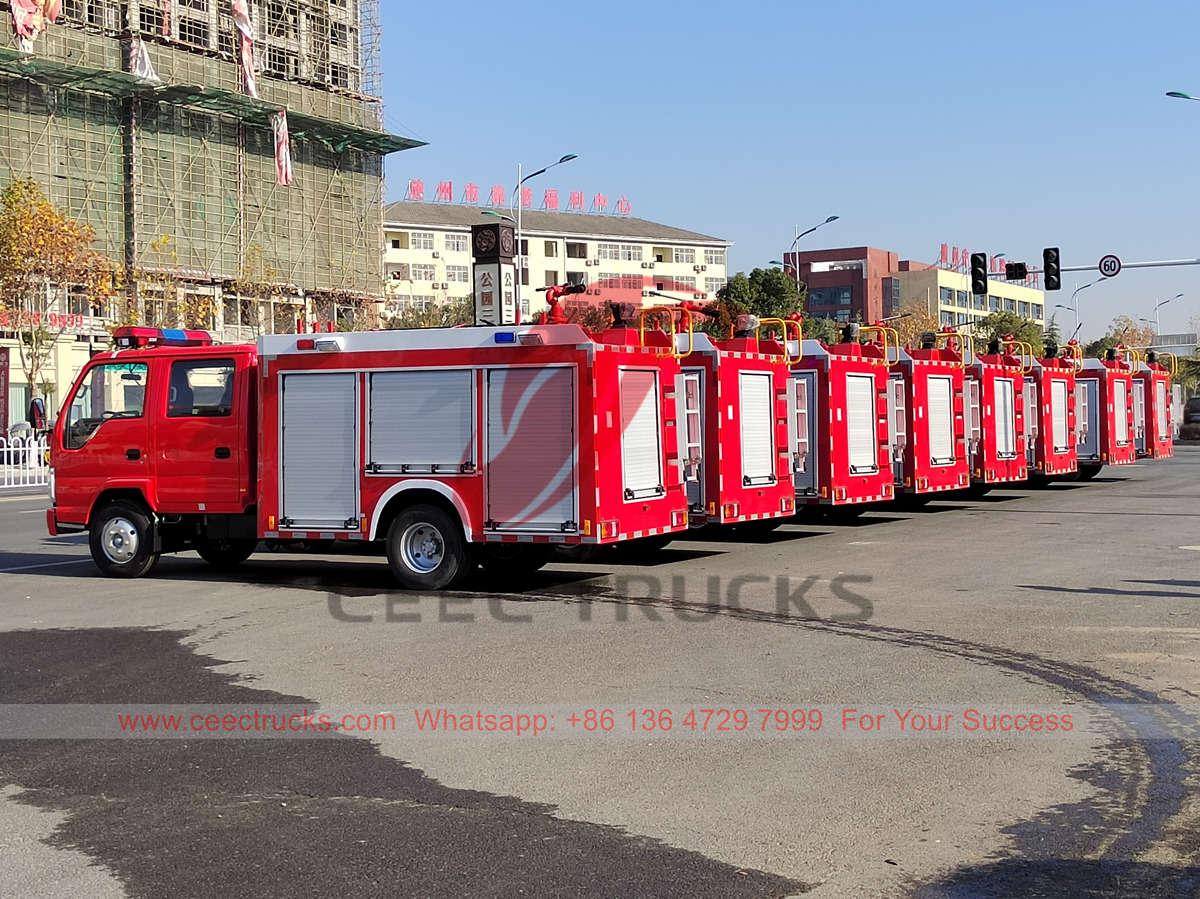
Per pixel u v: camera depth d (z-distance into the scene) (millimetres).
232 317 64062
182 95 61312
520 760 6598
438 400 12430
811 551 15711
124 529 14172
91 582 13938
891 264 129500
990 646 9344
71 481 14320
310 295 69375
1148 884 4820
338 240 73375
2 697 8211
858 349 18297
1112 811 5660
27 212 44156
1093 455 27859
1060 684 8125
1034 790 5988
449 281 101312
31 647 9961
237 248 65438
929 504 23078
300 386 12977
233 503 13531
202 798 6051
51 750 6926
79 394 14328
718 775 6289
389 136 73375
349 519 12805
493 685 8312
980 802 5820
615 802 5891
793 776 6254
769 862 5105
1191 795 5871
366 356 12703
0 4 56688
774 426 15891
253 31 68625
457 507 12359
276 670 8930
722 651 9305
